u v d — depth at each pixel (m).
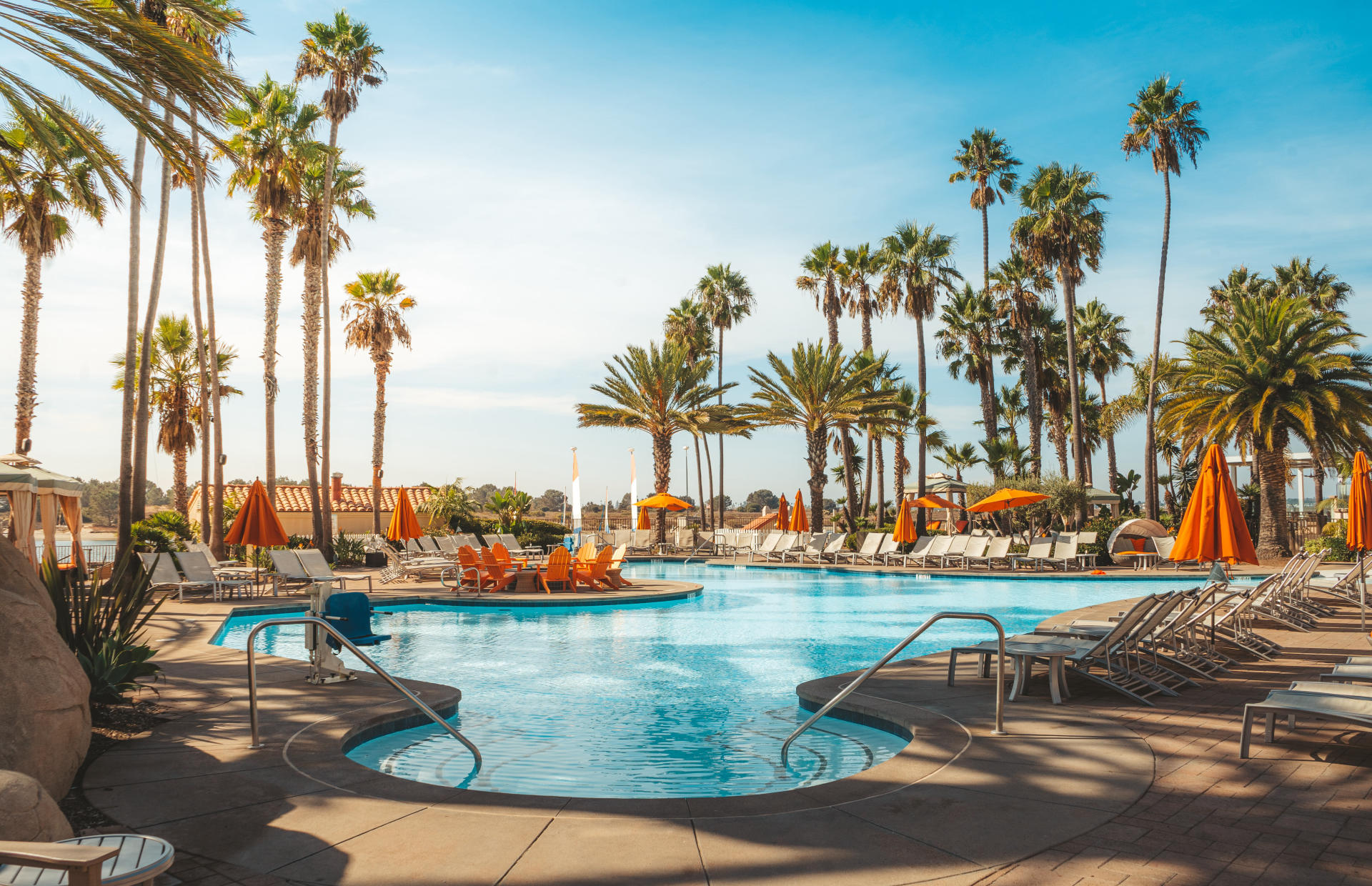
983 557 24.38
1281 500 24.11
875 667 5.41
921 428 35.16
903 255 36.34
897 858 3.52
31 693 4.00
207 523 27.77
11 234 24.02
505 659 10.10
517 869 3.43
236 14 5.34
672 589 17.52
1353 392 22.94
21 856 2.16
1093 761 4.92
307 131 25.28
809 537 29.08
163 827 3.90
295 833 3.83
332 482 41.84
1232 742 5.35
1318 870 3.35
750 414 33.28
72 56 5.02
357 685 7.43
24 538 16.53
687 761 5.87
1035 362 40.12
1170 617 8.17
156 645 9.78
